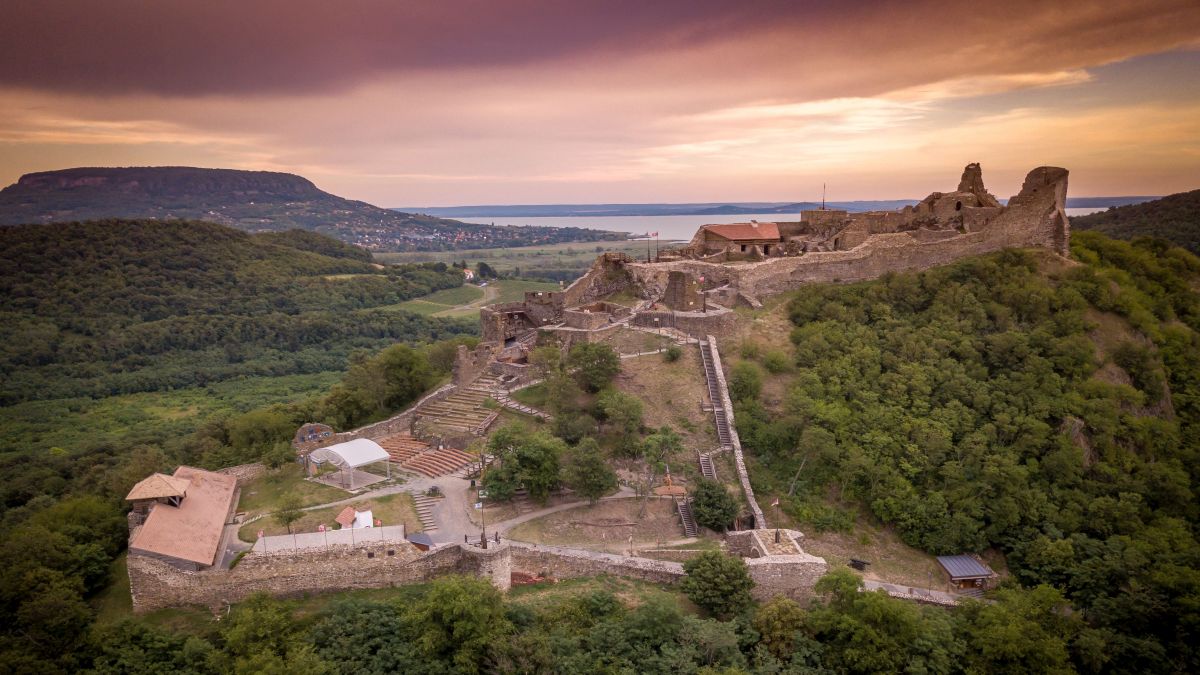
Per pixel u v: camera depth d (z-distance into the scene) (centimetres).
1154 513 6825
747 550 5909
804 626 4950
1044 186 10206
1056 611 5716
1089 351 8006
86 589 5019
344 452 6731
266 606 4684
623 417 6906
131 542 4847
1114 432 7369
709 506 6200
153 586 4819
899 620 4828
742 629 4909
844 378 7869
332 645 4503
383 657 4459
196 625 4712
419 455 7362
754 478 6944
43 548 5053
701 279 9788
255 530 5747
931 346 8219
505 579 5353
